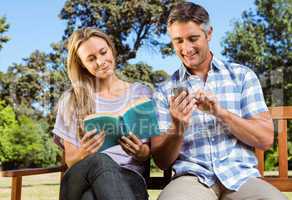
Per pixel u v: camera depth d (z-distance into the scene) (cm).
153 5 1363
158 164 212
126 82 222
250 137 197
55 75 886
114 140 195
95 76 217
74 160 194
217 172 198
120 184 170
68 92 217
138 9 1376
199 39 209
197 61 211
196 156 206
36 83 1219
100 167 172
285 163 232
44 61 1362
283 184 228
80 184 175
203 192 194
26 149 1296
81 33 219
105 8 1434
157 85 223
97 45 216
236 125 195
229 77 211
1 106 1298
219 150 203
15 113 1295
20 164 1331
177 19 209
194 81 214
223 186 198
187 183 197
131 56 1385
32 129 1274
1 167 1324
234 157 202
